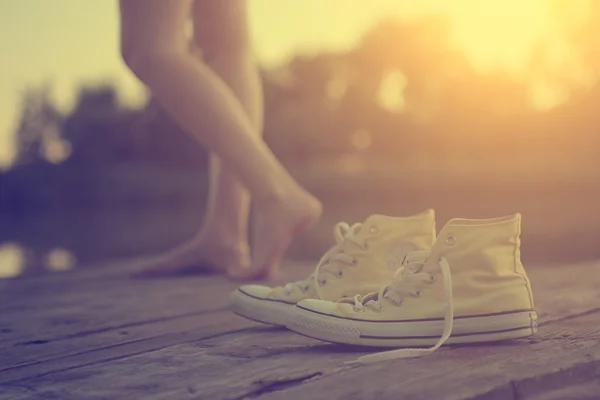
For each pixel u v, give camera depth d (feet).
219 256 9.86
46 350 5.58
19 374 4.80
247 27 9.55
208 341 5.60
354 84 143.23
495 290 4.91
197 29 9.47
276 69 147.23
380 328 4.91
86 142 150.41
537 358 4.57
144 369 4.76
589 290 7.59
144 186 148.46
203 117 8.14
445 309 4.79
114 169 151.12
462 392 3.93
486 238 4.93
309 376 4.32
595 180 98.12
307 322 5.01
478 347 4.90
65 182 149.38
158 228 71.00
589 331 5.43
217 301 7.69
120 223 89.71
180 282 9.27
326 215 68.03
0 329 6.51
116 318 6.89
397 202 106.93
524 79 108.47
